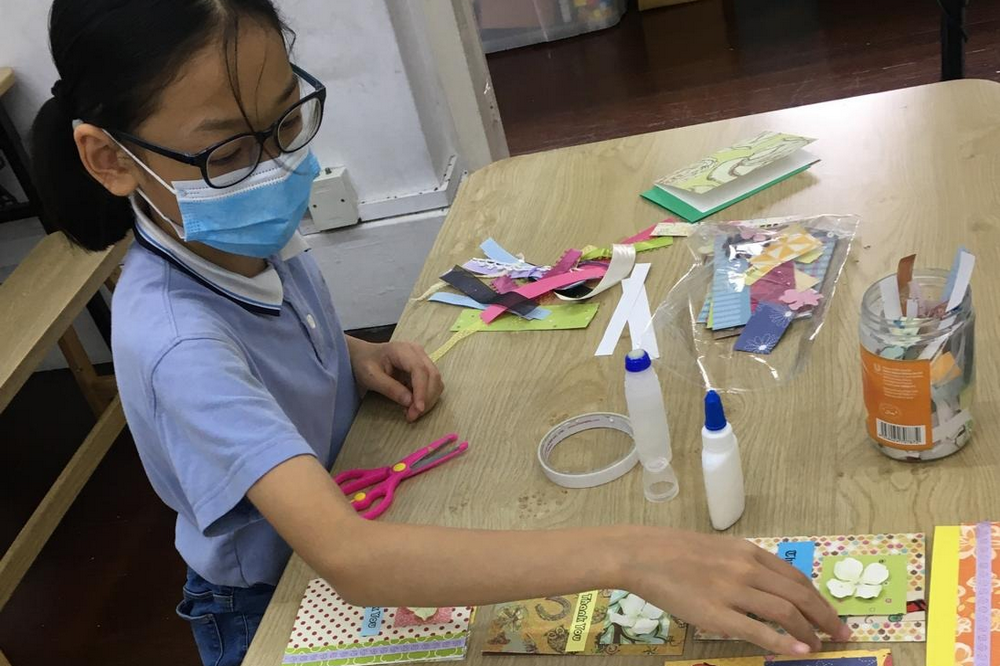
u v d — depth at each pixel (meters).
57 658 1.90
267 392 0.91
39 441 2.51
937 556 0.76
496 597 0.78
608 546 0.76
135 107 0.85
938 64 2.97
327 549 0.81
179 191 0.92
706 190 1.30
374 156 2.35
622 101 3.33
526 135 3.28
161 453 0.97
